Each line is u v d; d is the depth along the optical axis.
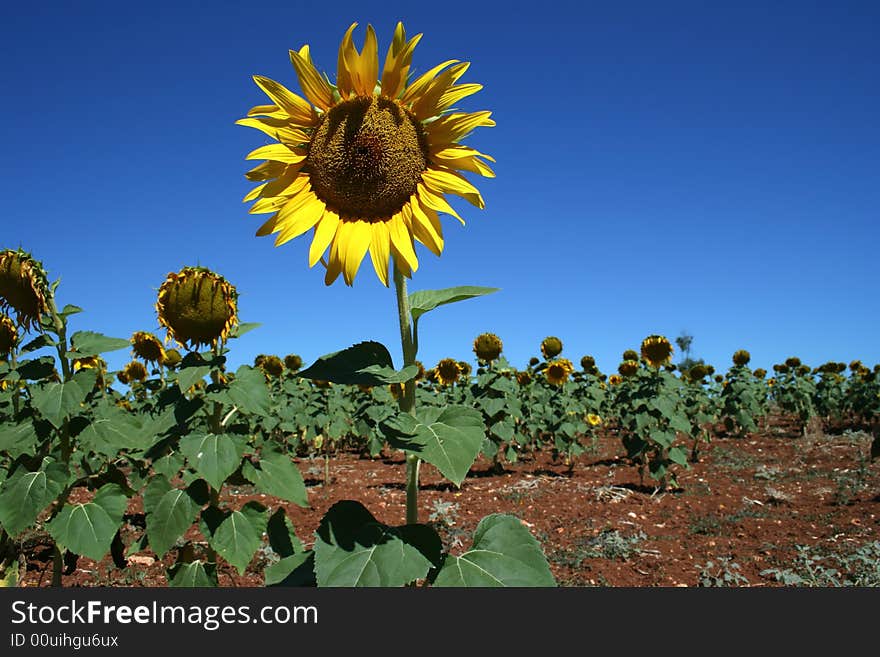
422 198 0.87
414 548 0.79
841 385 6.25
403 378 0.76
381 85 0.87
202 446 1.10
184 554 1.25
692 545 2.12
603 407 5.52
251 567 1.78
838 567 1.87
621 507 2.65
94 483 1.29
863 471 3.34
